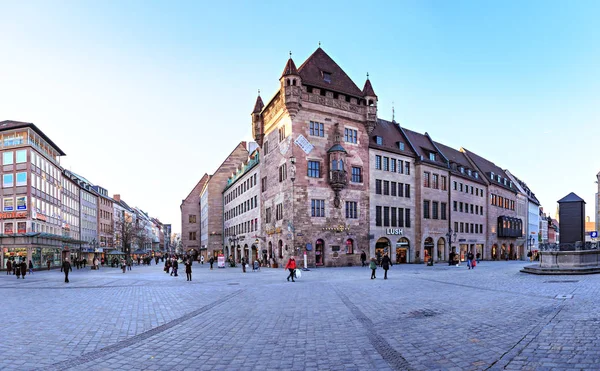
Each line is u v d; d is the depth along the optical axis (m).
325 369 7.66
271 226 54.34
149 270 56.56
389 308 14.38
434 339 9.55
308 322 12.27
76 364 8.30
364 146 53.59
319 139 49.78
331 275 33.25
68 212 81.19
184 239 115.12
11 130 60.16
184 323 12.57
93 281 31.33
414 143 64.25
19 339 10.54
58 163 73.69
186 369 7.90
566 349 8.10
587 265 27.09
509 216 85.56
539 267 28.17
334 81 52.03
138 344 9.90
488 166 86.25
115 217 126.69
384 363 7.90
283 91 48.09
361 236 52.03
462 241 68.19
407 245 58.16
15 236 57.19
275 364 8.08
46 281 31.97
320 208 49.06
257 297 18.83
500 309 13.02
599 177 81.38
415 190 60.19
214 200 93.50
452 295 17.22
